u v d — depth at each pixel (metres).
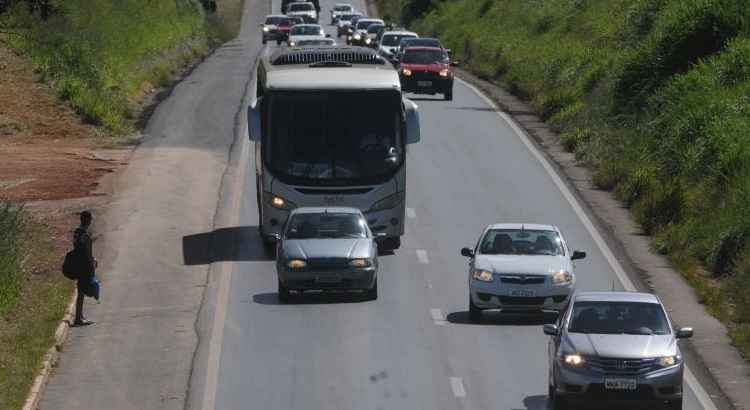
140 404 66.25
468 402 64.31
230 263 100.94
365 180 101.12
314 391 67.00
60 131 163.62
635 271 99.44
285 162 101.06
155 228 113.38
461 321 83.06
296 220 92.19
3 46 189.25
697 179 124.69
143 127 171.62
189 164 143.50
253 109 101.19
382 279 95.75
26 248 102.56
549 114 179.25
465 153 150.25
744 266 94.94
